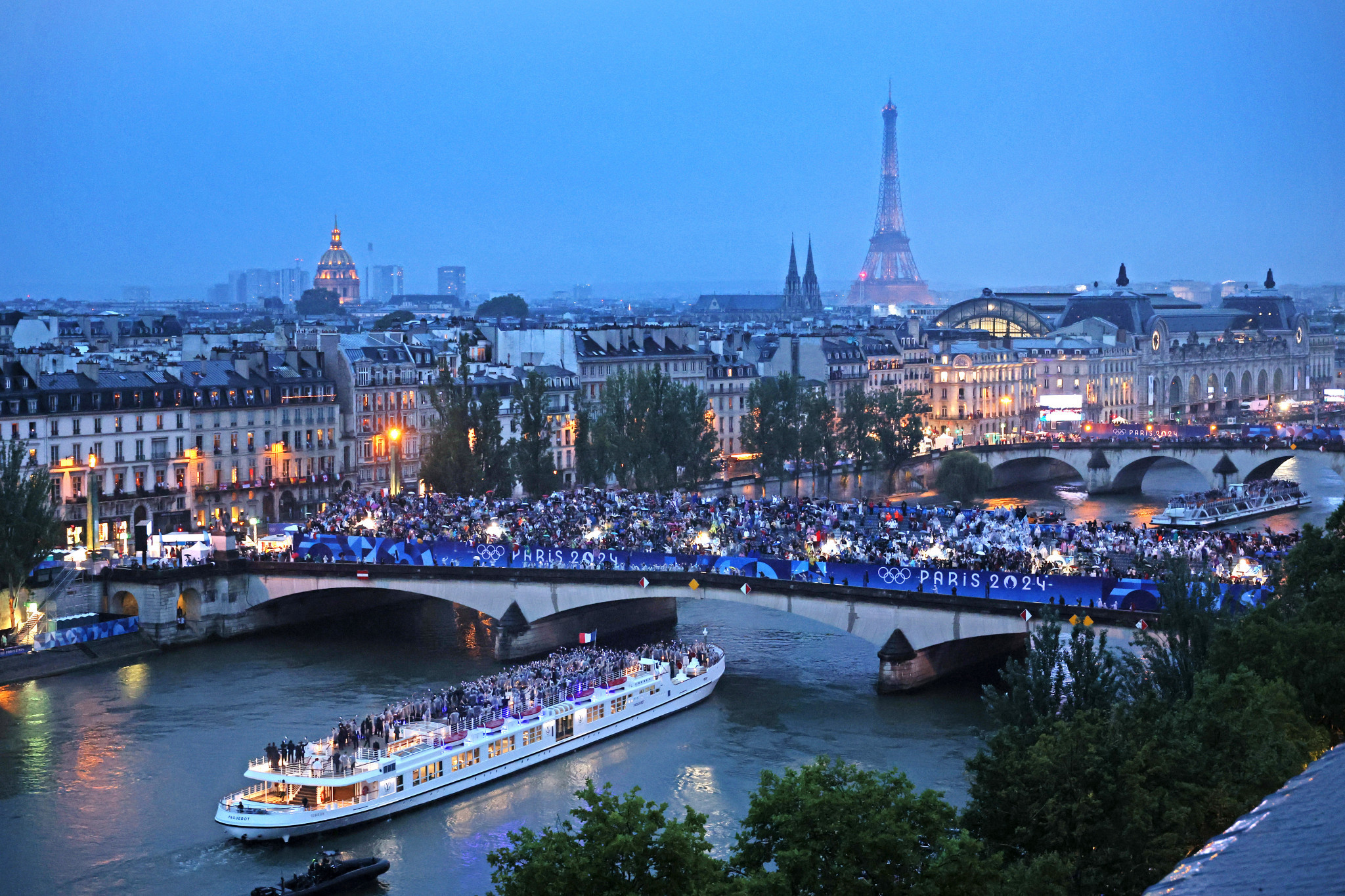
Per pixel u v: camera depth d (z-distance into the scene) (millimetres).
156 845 179500
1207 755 121688
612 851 105688
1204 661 158875
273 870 172875
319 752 196500
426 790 194500
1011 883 102000
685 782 197250
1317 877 30172
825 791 115375
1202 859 32844
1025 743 131250
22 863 173875
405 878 170000
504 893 108000
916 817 113000
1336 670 144250
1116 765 117750
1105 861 109188
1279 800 34188
